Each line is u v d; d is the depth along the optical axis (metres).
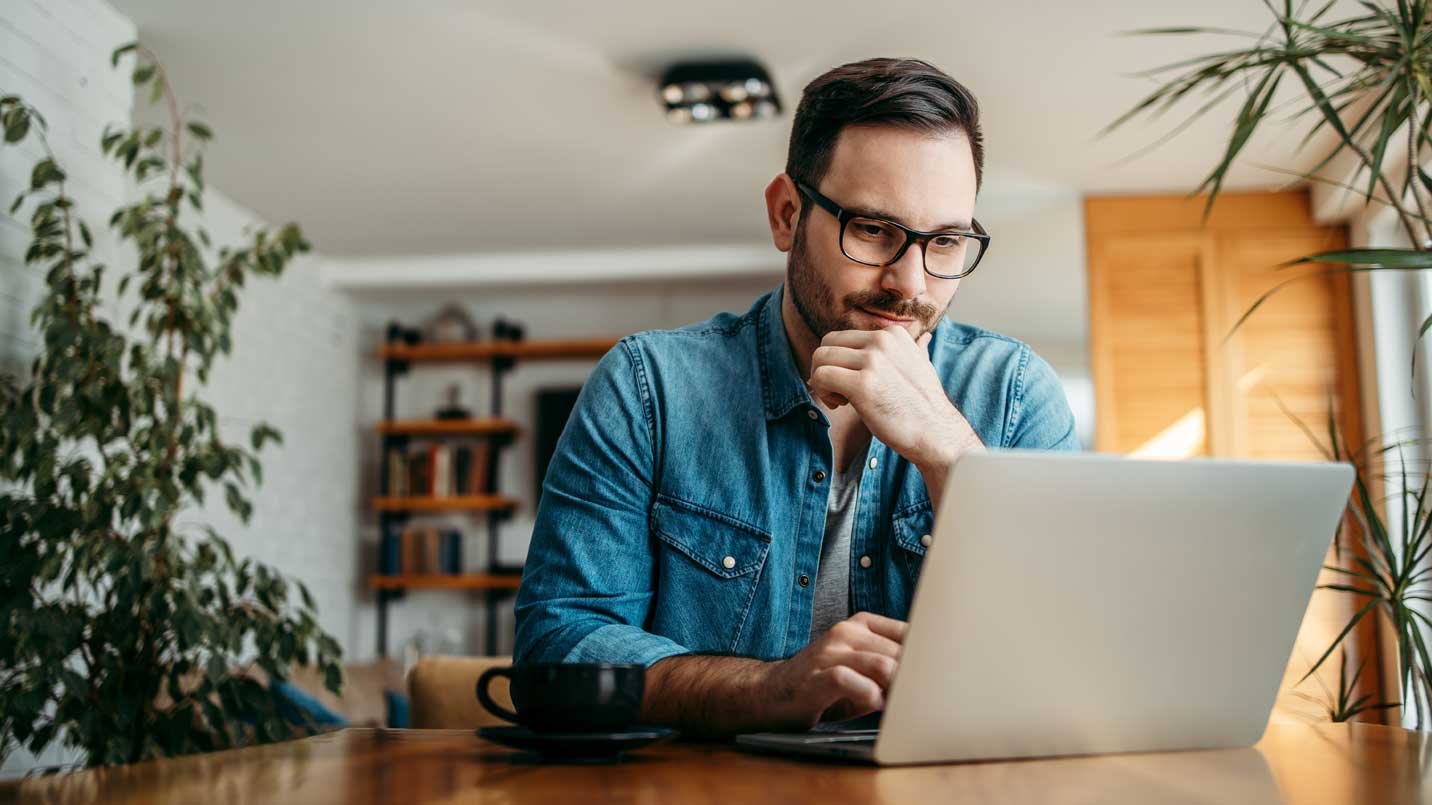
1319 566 0.84
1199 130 3.96
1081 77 3.58
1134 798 0.63
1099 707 0.79
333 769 0.74
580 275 5.75
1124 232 4.61
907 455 0.97
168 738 2.46
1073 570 0.75
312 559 5.73
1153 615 0.79
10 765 2.71
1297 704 3.65
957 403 1.27
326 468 5.93
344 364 6.18
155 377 2.64
